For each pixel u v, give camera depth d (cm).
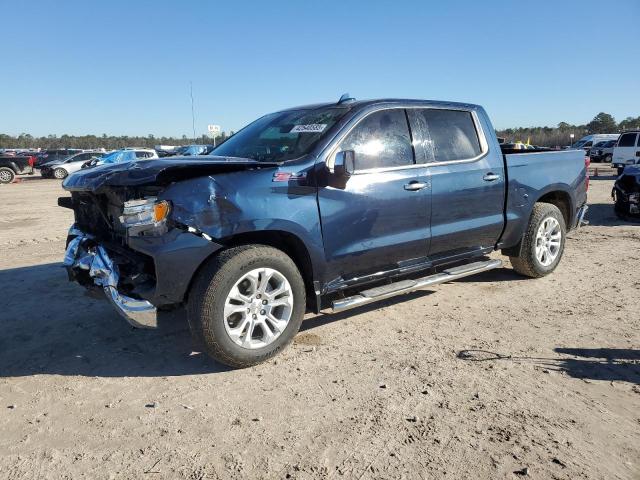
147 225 337
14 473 262
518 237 556
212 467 264
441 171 470
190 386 352
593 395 329
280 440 286
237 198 359
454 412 310
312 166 395
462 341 419
